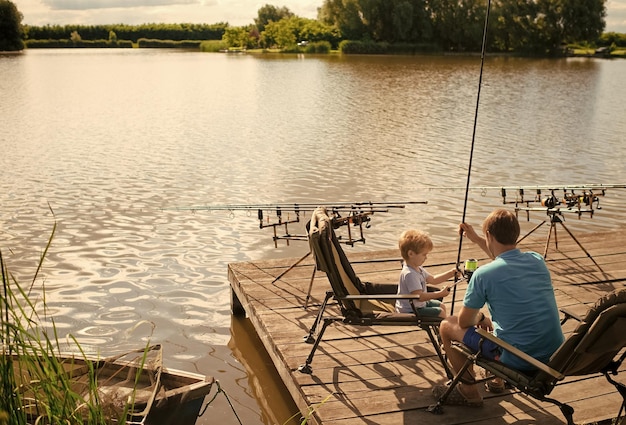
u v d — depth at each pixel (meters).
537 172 14.05
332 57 67.50
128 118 22.52
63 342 6.16
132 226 9.97
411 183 12.91
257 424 4.91
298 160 15.16
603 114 23.34
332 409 4.01
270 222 10.23
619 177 13.63
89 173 13.67
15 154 15.79
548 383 3.46
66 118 22.44
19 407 2.46
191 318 6.79
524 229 10.05
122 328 6.52
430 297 4.20
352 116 22.92
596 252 6.95
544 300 3.50
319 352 4.76
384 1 75.31
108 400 3.53
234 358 5.96
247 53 85.00
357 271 6.35
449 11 72.62
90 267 8.22
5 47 91.50
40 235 9.46
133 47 107.75
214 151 16.34
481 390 4.23
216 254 8.78
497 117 22.58
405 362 4.61
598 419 3.90
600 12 68.31
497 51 73.00
